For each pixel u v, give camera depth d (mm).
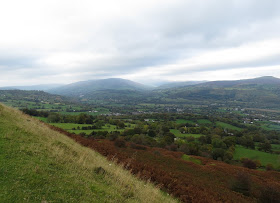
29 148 10055
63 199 6293
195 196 16266
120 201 7883
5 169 7027
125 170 15984
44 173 7715
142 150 43656
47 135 15547
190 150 55062
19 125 14242
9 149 9078
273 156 63469
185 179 22844
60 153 11039
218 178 29219
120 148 40812
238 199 20156
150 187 13211
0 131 11375
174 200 13469
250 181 24703
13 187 6047
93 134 64125
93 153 18969
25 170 7395
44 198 5961
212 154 58094
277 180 32781
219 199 18250
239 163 54531
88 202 6723
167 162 34500
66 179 7953
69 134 30172
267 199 19219
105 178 10148
